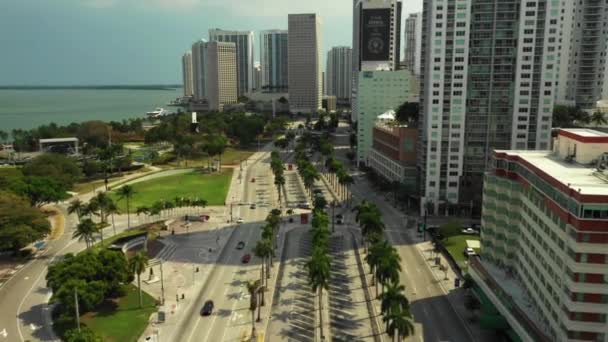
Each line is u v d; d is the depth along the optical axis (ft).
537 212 361.92
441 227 621.31
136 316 419.54
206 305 431.43
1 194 615.57
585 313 302.86
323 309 435.12
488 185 445.37
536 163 379.55
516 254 414.00
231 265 540.11
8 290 474.49
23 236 540.11
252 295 408.26
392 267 397.39
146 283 490.08
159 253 577.02
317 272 388.78
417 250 586.04
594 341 304.30
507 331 378.53
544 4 652.48
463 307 441.68
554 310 326.03
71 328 393.91
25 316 420.77
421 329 402.72
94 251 474.49
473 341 385.29
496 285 401.29
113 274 434.30
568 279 305.32
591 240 294.25
